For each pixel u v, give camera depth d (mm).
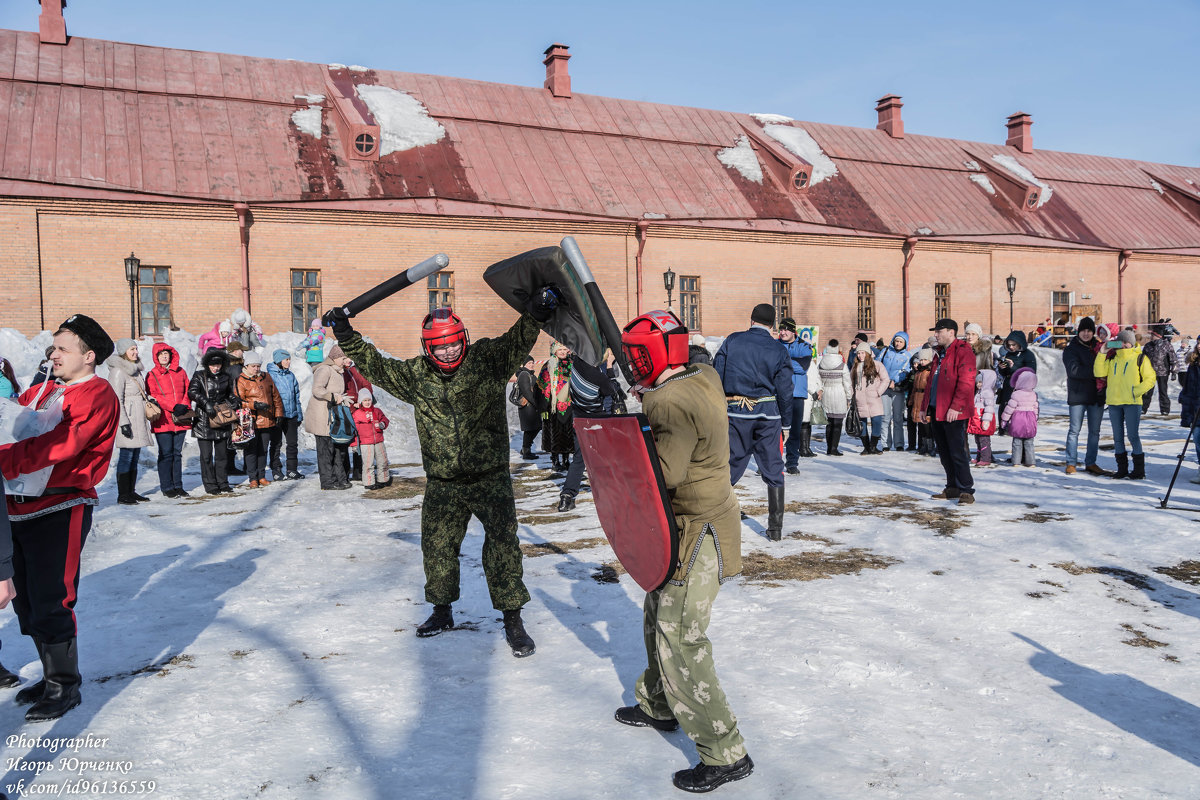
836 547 6211
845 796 2725
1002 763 2947
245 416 9828
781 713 3363
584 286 3252
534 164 25859
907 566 5613
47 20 22656
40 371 7188
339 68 26609
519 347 4152
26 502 3471
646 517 2785
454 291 23281
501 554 4227
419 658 4125
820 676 3732
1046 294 32781
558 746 3145
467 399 4199
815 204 29672
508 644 4258
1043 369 23719
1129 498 8062
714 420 2842
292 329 21656
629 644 4250
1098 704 3443
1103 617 4535
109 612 5012
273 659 4137
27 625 3674
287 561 6254
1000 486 8922
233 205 20734
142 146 21078
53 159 19750
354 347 4109
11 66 21391
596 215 25047
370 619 4781
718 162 29438
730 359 6488
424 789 2828
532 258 3590
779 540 6453
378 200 22516
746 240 27438
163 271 20453
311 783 2885
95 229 19688
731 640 4199
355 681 3820
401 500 9117
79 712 3520
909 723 3268
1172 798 2701
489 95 28000
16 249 18953
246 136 22594
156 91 22578
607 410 7551
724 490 2918
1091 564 5621
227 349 10844
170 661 4137
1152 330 17750
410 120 25172
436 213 22797
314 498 9320
